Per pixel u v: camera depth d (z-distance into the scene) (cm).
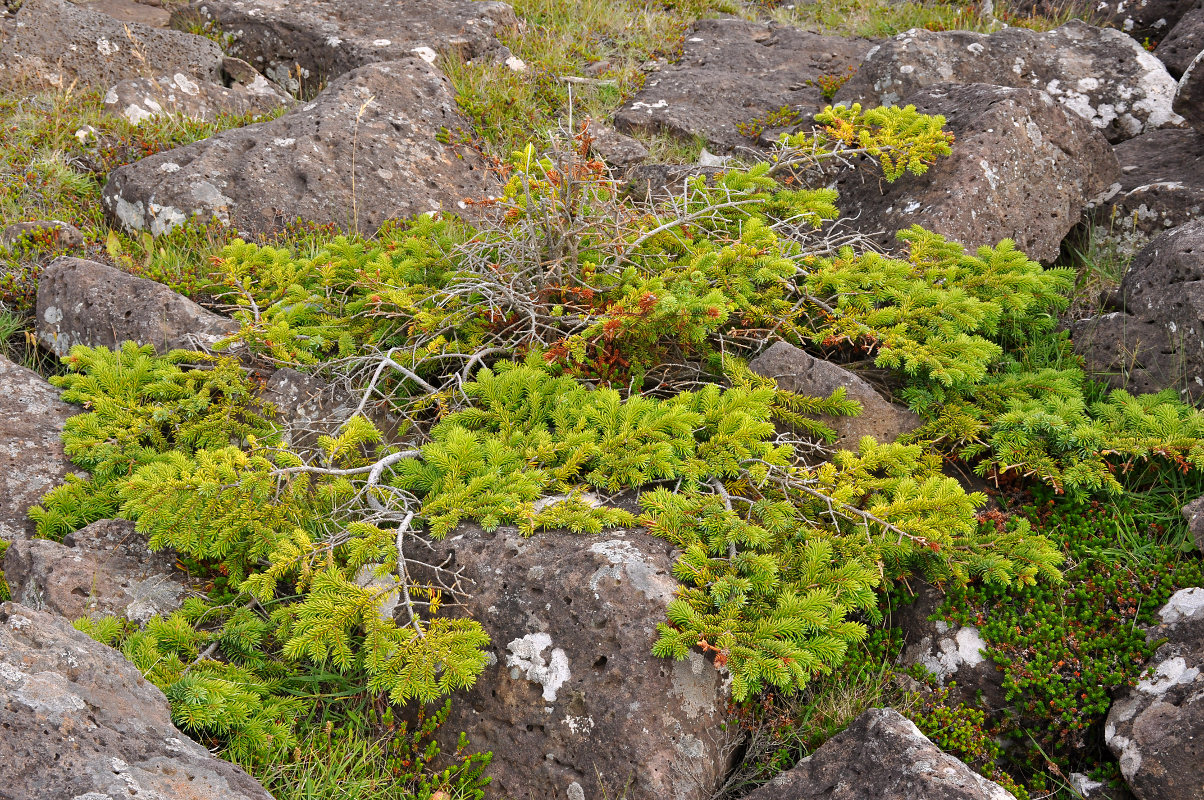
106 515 400
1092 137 616
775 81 915
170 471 370
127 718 258
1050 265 593
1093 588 355
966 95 619
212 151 650
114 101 753
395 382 459
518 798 307
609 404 394
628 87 897
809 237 560
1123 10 942
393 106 725
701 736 309
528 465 375
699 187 547
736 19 1077
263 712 306
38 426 436
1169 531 375
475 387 418
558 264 450
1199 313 430
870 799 277
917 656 355
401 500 369
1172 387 438
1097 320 489
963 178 551
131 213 632
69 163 685
